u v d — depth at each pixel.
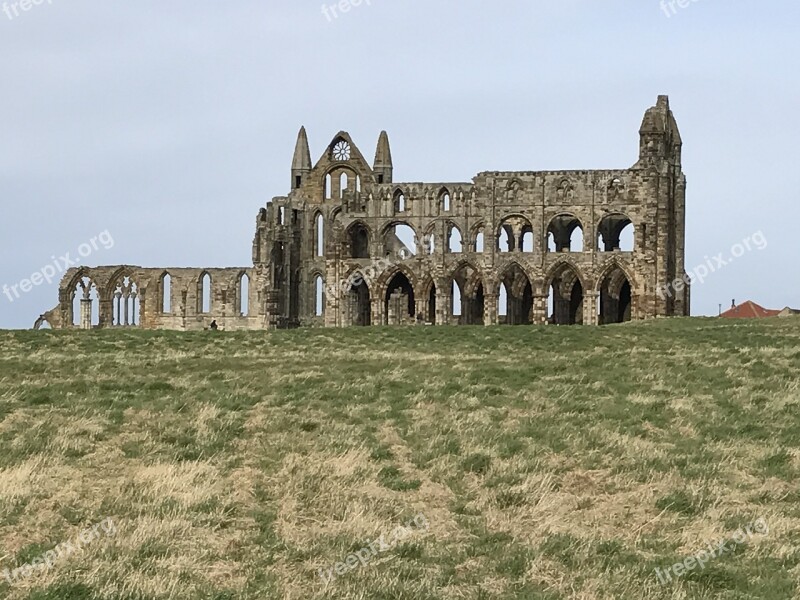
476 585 40.72
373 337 105.25
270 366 82.12
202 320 165.88
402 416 62.56
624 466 52.53
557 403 65.06
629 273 142.88
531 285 146.00
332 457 54.41
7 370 80.06
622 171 143.62
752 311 166.62
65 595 38.69
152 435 57.81
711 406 64.00
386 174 167.00
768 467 52.34
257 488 49.84
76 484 49.84
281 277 161.00
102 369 80.69
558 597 39.62
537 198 145.75
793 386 68.75
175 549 42.91
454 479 51.50
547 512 47.66
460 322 153.00
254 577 41.12
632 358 82.25
